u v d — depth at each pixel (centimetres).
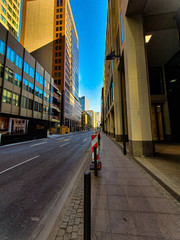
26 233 200
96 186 341
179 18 693
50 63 5406
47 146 1291
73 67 7219
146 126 659
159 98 1269
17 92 2088
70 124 6259
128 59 701
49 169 543
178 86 1106
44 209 264
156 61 1237
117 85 1384
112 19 1427
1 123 1953
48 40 5584
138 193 301
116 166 520
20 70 2173
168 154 682
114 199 276
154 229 190
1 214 250
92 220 212
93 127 17462
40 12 5862
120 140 1342
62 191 344
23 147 1230
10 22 3978
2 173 496
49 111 3491
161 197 282
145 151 643
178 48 1054
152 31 848
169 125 1228
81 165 603
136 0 613
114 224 201
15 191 347
